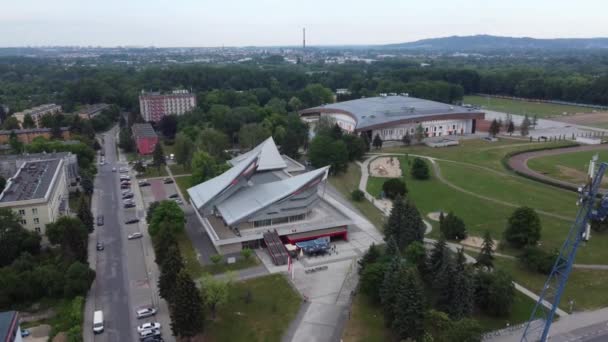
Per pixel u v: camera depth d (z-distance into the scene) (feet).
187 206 505.66
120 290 333.01
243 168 422.41
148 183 590.96
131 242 414.82
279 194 409.90
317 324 288.71
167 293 300.20
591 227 418.72
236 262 371.76
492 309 294.46
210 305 298.35
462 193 538.06
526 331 267.39
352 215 474.49
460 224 410.31
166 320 295.07
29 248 369.50
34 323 290.76
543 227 434.71
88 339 275.80
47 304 310.24
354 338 274.36
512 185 563.89
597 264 359.66
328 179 600.80
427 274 331.36
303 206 419.74
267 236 396.37
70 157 591.37
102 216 475.31
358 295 321.32
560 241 404.36
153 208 444.14
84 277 321.93
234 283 337.11
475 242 406.41
